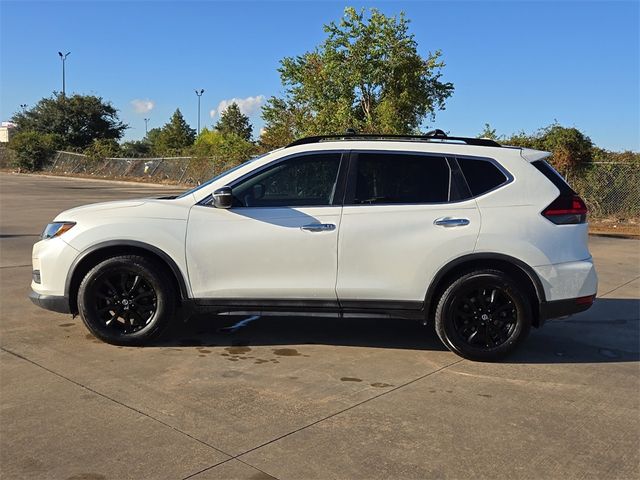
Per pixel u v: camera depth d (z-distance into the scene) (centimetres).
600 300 745
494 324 497
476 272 490
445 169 502
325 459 328
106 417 374
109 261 499
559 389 441
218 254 495
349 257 489
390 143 511
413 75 1664
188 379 443
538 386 447
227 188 488
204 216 500
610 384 454
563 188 504
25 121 6078
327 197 500
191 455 328
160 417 375
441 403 409
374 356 510
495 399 419
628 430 372
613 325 629
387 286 490
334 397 416
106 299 508
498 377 465
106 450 331
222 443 343
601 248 1219
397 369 478
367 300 495
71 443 338
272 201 504
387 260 488
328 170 505
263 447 339
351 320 627
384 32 1644
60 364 468
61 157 5238
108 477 304
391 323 618
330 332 580
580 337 584
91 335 545
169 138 7225
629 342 569
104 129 6309
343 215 491
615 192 1697
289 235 490
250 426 366
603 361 511
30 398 400
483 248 484
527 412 398
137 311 514
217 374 455
